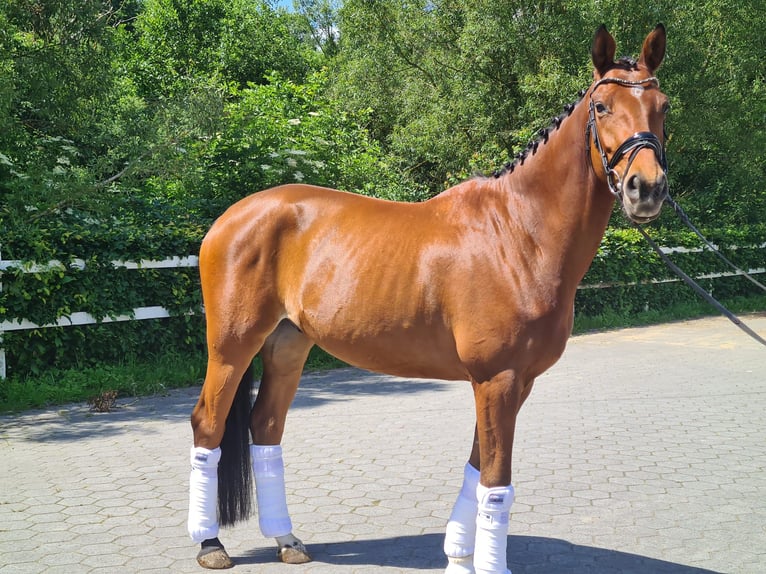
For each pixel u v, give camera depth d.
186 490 4.68
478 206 3.14
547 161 3.00
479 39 16.08
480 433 2.97
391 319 3.14
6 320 7.19
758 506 4.36
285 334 3.64
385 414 6.86
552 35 15.23
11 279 7.20
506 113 16.98
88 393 7.35
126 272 8.03
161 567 3.51
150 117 9.60
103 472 5.08
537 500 4.49
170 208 9.41
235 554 3.71
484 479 2.95
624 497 4.53
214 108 9.57
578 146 2.92
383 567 3.52
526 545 3.79
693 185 17.92
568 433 6.11
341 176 11.05
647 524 4.08
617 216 14.68
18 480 4.89
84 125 9.52
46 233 7.43
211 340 3.55
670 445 5.73
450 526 3.24
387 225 3.28
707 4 14.84
